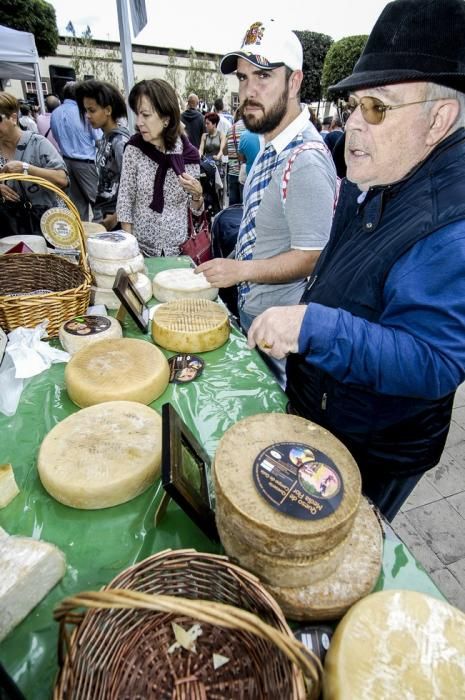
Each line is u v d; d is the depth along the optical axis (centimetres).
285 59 127
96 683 52
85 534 74
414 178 77
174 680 54
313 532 54
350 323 73
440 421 99
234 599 58
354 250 87
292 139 138
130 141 205
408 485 111
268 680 52
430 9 65
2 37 514
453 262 66
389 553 70
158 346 130
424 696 50
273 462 63
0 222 231
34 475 85
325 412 104
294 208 134
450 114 70
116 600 41
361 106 72
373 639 54
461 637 56
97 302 146
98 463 80
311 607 59
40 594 64
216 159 635
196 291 152
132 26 316
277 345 76
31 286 150
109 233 154
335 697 49
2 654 58
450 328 67
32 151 239
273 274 137
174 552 58
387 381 72
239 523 56
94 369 107
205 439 96
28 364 112
